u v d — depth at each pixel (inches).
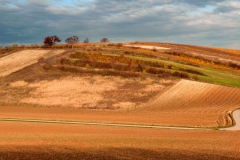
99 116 1862.7
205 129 1568.7
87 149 853.2
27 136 1081.4
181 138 1181.1
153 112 2025.1
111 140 1041.5
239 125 1705.2
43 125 1470.2
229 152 928.9
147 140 1080.2
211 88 2586.1
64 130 1336.1
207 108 2139.5
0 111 1959.9
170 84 2689.5
